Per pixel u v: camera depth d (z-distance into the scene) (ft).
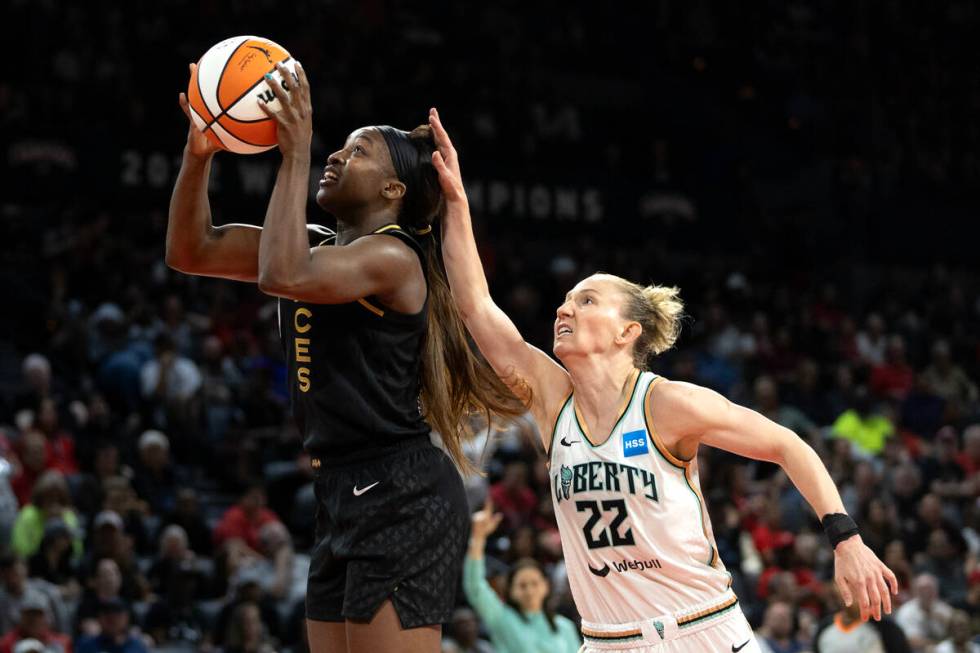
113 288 45.65
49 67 52.47
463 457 13.00
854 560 11.71
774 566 35.12
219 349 42.34
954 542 37.86
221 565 32.40
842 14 73.92
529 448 38.96
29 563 30.50
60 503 31.89
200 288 48.47
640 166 64.90
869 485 39.86
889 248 67.10
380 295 12.09
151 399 40.29
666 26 70.85
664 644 12.37
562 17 68.69
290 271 11.26
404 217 12.80
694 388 12.42
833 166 68.64
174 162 52.47
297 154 11.59
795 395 49.83
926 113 72.54
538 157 61.62
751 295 59.67
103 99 52.03
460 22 65.16
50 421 35.53
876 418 48.75
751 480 42.50
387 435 12.07
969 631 31.30
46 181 49.80
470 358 13.30
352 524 11.97
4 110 49.93
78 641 28.19
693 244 63.05
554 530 35.50
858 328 62.69
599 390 12.75
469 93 60.90
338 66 58.29
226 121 11.78
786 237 63.93
